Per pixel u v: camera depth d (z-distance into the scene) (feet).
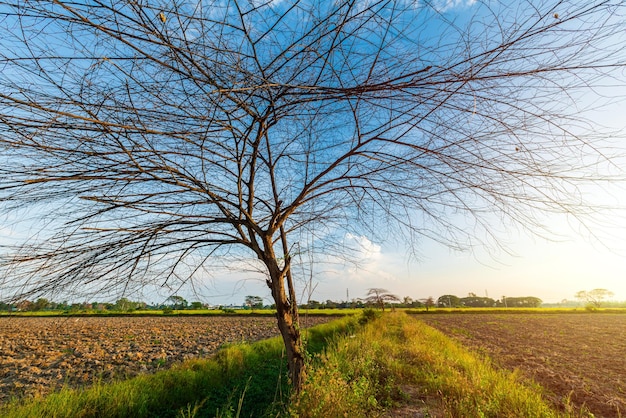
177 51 6.54
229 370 25.64
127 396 17.83
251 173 11.60
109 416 16.35
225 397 19.69
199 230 10.62
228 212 11.37
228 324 100.94
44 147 6.39
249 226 11.54
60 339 61.52
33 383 28.53
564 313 171.01
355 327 53.78
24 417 14.99
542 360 35.37
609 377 27.96
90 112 6.51
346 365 19.19
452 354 30.22
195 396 20.45
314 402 11.13
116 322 112.27
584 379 26.53
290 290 12.79
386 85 6.26
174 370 23.73
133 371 33.06
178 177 9.59
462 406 15.02
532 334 65.41
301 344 12.10
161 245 10.06
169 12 5.90
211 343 53.01
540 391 21.12
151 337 64.85
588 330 74.43
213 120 7.86
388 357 26.66
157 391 19.42
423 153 8.60
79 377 30.78
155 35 6.01
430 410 16.26
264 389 21.24
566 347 46.73
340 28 6.36
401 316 97.81
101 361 38.42
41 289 7.76
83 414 16.08
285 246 13.19
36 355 43.42
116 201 8.44
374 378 19.49
